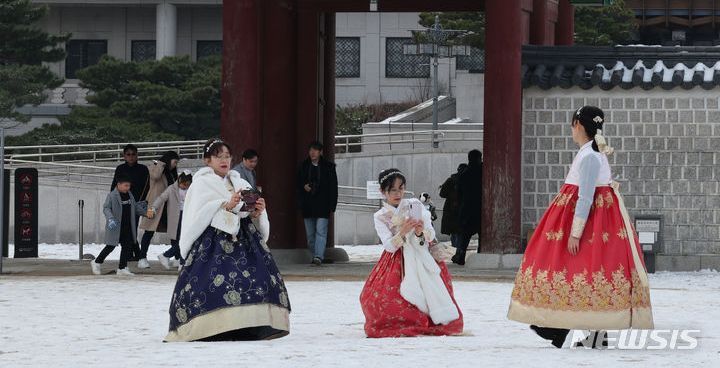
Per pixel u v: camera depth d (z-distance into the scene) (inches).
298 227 1243.8
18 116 2215.8
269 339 581.9
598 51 1136.2
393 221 610.5
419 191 1882.4
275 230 1222.9
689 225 1123.9
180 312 569.0
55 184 1750.7
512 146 1105.4
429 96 2893.7
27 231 1269.7
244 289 566.3
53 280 1000.9
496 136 1107.9
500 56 1107.9
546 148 1130.0
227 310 562.6
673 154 1125.7
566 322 517.0
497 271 1084.5
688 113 1123.3
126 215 1055.0
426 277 613.0
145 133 2311.8
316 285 965.8
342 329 653.9
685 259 1122.0
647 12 2928.2
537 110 1132.5
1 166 1072.8
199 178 573.9
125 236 1055.0
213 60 2677.2
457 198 1207.6
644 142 1126.4
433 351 513.3
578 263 517.3
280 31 1223.5
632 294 515.5
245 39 1146.7
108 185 1749.5
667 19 2920.8
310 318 716.7
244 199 569.9
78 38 3100.4
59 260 1261.1
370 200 1846.7
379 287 612.7
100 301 821.9
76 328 661.3
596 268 515.5
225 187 577.0
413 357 487.5
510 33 1107.9
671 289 944.3
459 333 617.9
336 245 1736.0
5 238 1305.4
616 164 1130.7
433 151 1881.2
